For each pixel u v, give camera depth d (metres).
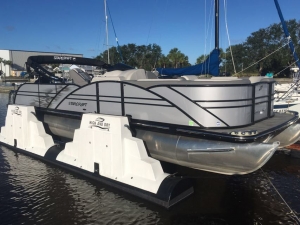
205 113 4.24
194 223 4.00
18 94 8.05
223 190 4.92
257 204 4.48
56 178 5.55
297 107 8.81
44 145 6.67
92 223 4.05
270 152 3.75
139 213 4.26
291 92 9.08
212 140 4.18
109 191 4.90
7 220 4.13
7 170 6.04
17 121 7.40
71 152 5.84
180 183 4.40
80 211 4.36
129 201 4.56
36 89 7.30
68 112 6.30
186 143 4.41
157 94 4.66
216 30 8.10
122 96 5.14
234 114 4.29
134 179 4.64
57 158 6.09
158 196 4.30
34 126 6.90
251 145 3.87
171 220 4.08
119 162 4.82
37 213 4.32
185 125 4.41
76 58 7.85
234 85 4.23
